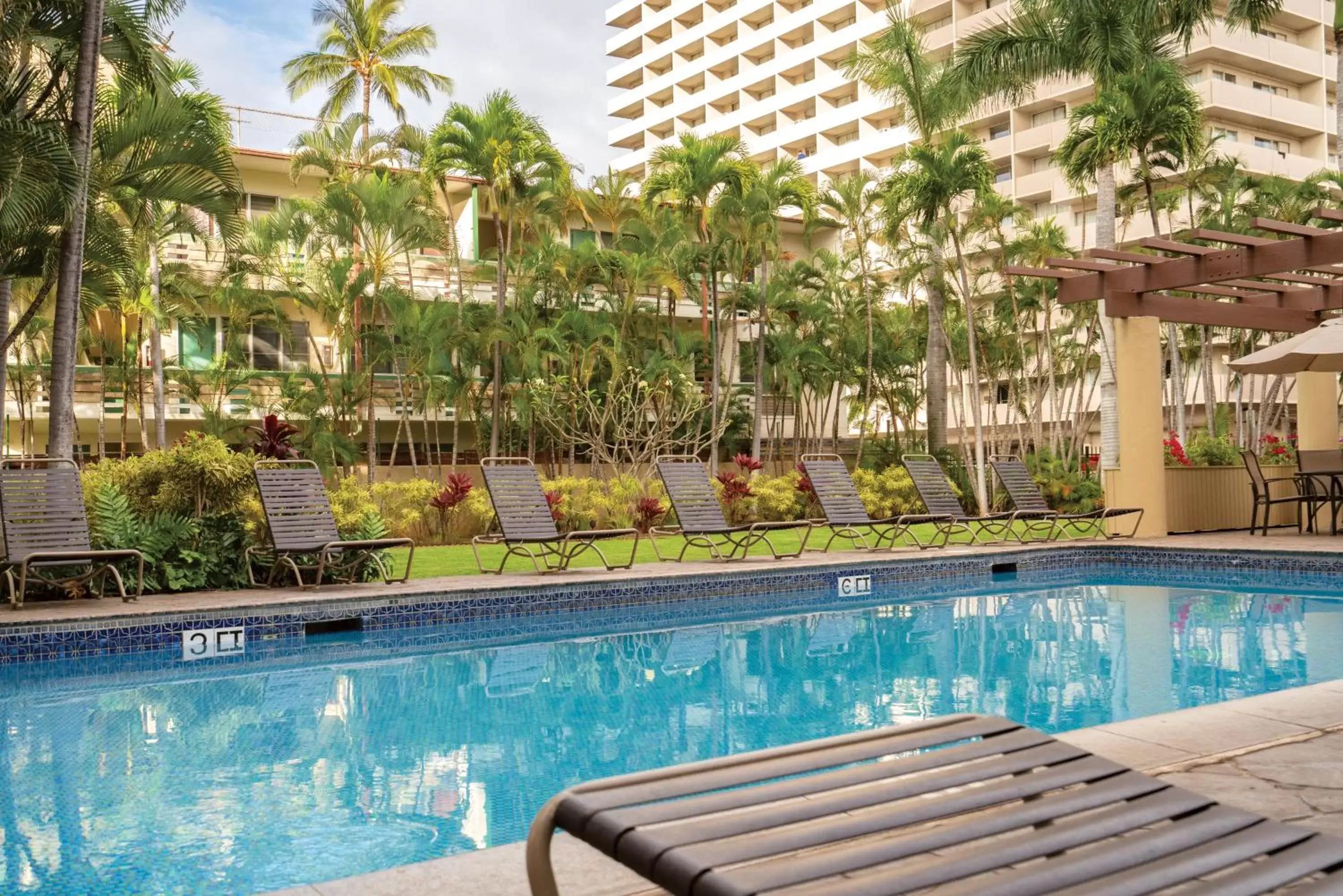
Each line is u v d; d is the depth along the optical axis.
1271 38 40.06
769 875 1.46
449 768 4.48
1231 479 15.54
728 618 9.38
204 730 5.26
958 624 8.69
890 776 1.87
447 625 8.98
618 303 26.44
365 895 2.45
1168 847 1.65
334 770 4.46
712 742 4.89
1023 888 1.49
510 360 23.78
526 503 10.84
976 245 35.59
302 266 24.59
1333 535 13.68
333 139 26.62
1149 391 13.99
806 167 56.12
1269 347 13.38
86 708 5.83
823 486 12.91
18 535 8.38
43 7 10.62
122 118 11.35
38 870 3.25
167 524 9.48
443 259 27.83
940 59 46.69
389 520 16.06
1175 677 6.20
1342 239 10.66
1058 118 43.50
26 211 9.69
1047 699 5.69
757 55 62.19
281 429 11.08
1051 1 19.97
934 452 24.05
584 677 6.67
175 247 24.69
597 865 2.64
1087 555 12.99
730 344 30.56
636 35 70.69
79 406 24.38
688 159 24.14
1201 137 20.83
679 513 11.76
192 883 3.13
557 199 25.70
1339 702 4.45
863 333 29.59
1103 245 19.62
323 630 8.62
